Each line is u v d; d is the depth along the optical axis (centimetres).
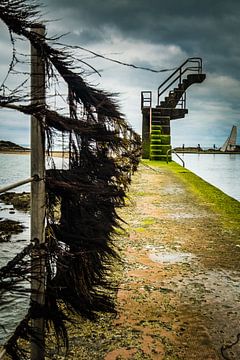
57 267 189
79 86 203
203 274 395
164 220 652
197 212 730
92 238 220
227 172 2538
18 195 1512
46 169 197
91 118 216
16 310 419
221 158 5431
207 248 489
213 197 915
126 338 264
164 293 342
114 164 288
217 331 279
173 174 1419
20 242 786
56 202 207
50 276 190
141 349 252
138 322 287
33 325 196
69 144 212
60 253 183
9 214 1165
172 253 464
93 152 236
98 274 245
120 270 396
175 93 2261
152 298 330
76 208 212
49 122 181
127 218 658
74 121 190
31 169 192
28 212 1211
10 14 148
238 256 459
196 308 315
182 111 2223
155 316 298
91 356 242
